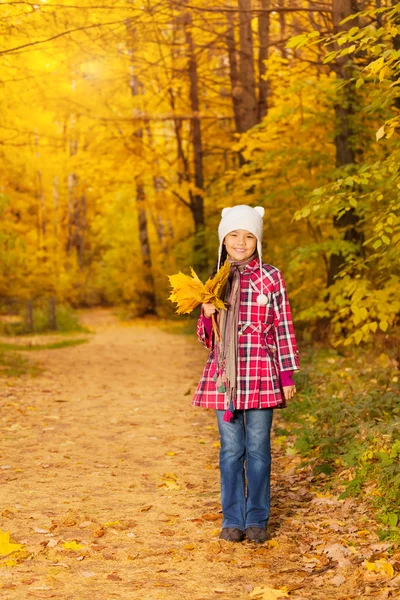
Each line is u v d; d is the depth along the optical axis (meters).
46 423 7.48
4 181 28.34
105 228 40.16
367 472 4.70
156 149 23.14
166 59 19.45
